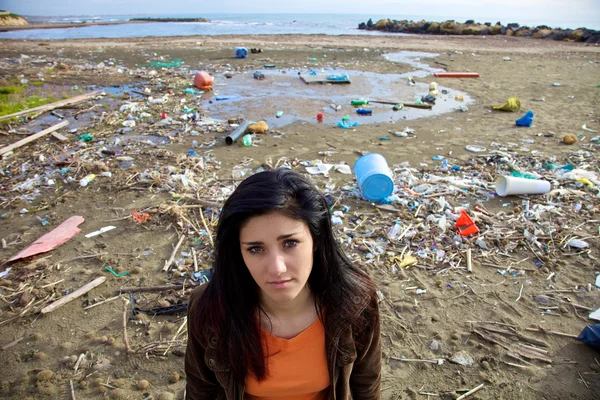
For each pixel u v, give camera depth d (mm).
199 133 9562
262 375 1639
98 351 3658
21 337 3811
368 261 4879
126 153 8180
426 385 3371
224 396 1879
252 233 1395
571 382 3377
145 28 46500
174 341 3746
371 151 8578
